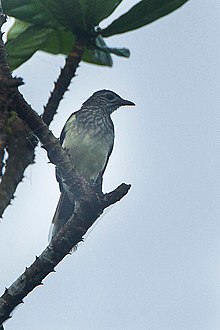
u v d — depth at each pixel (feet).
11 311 29.30
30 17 38.45
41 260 29.58
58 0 37.45
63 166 30.89
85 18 37.93
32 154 32.60
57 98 35.99
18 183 32.07
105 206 29.55
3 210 31.27
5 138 30.42
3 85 30.17
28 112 30.81
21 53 40.14
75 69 36.99
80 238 29.76
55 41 40.65
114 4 37.76
